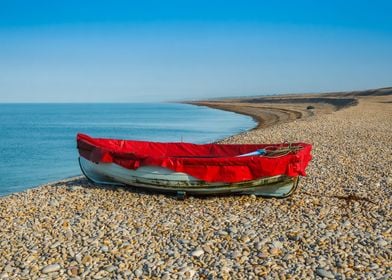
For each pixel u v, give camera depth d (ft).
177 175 41.19
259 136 94.84
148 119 284.61
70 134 165.07
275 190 40.37
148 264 25.91
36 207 39.06
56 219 35.50
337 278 23.54
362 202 38.40
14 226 34.09
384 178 47.65
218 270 24.88
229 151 49.49
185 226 32.91
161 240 30.12
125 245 29.09
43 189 46.44
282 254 27.04
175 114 364.99
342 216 34.68
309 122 133.80
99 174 46.91
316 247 27.78
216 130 168.25
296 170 38.86
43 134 165.68
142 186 43.80
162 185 42.22
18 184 69.00
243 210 37.04
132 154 43.09
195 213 36.37
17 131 181.88
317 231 30.94
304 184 45.55
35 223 34.50
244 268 25.08
